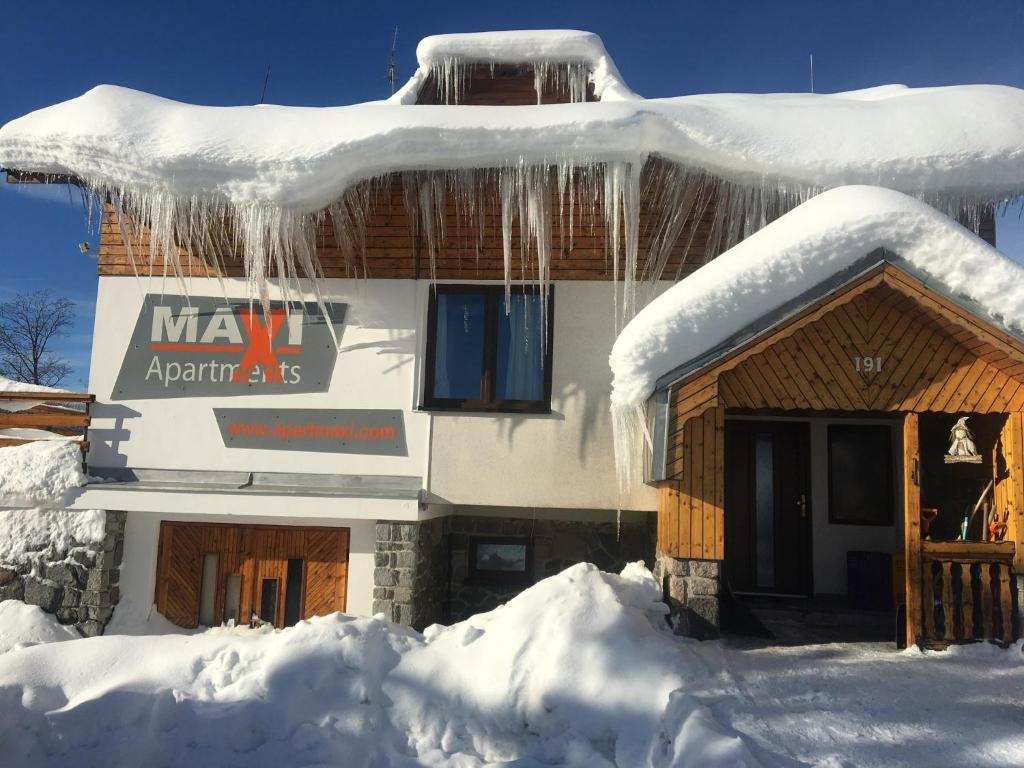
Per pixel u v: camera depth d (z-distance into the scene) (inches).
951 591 240.2
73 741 175.2
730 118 267.9
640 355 227.8
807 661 224.7
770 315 223.5
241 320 308.7
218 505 290.7
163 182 264.5
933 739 164.6
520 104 389.1
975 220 269.4
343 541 318.7
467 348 301.1
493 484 290.7
